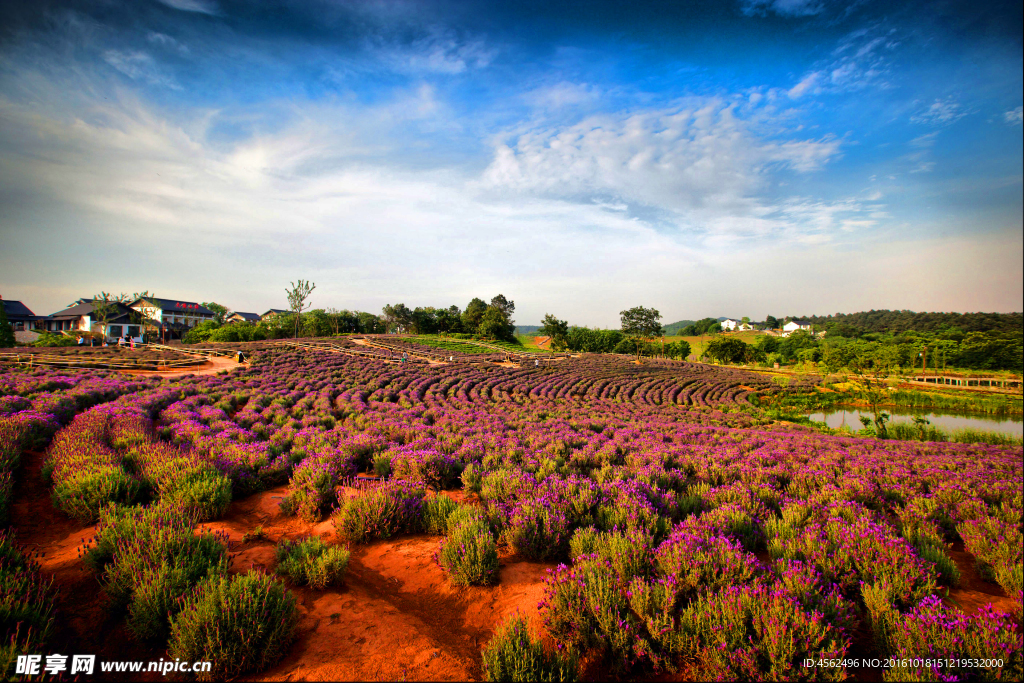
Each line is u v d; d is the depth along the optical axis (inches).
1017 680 133.1
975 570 243.4
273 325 3161.9
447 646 156.3
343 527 246.2
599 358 2935.5
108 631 150.3
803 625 141.1
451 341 3198.8
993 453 783.7
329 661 140.6
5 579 148.6
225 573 167.8
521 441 568.1
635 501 277.3
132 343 2010.3
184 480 274.5
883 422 1242.6
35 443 381.7
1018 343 3115.2
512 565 222.5
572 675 137.6
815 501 331.6
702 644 148.3
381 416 740.0
